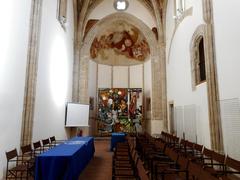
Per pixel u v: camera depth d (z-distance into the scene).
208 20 8.15
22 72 7.61
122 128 18.44
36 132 8.67
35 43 8.33
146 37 17.12
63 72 13.02
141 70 19.64
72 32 15.55
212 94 7.79
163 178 4.62
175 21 13.23
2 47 6.18
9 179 6.08
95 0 16.94
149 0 16.77
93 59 19.06
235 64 6.55
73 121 13.80
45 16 9.62
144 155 7.48
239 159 6.38
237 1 6.41
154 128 15.84
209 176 3.55
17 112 7.27
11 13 6.68
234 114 6.63
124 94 19.12
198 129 9.48
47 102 10.07
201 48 9.97
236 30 6.48
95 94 19.03
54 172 5.12
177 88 12.78
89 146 9.03
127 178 4.61
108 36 19.52
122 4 17.48
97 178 6.60
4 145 6.35
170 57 14.52
